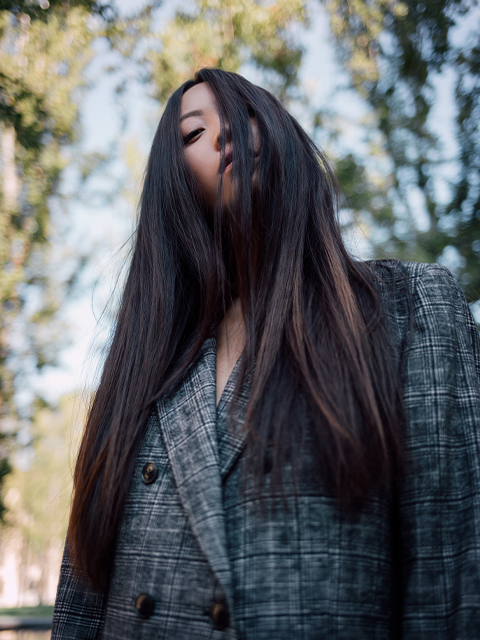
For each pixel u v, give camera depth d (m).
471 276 4.43
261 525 0.64
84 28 4.52
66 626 0.81
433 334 0.73
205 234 0.94
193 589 0.64
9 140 5.41
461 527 0.62
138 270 1.00
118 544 0.74
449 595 0.59
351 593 0.61
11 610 11.22
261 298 0.82
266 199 0.88
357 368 0.69
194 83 1.05
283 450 0.65
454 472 0.65
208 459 0.69
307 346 0.72
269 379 0.71
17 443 7.33
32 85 4.59
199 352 0.85
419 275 0.81
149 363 0.87
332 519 0.63
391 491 0.66
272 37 5.38
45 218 6.33
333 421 0.64
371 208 5.51
